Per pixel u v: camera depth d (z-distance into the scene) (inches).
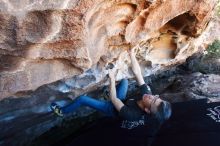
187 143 171.5
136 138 182.2
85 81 200.5
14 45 126.6
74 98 211.9
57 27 128.5
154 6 164.1
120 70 217.0
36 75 145.8
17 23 120.4
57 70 150.3
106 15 149.3
